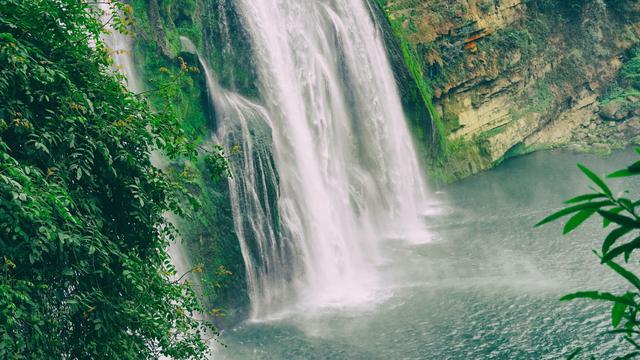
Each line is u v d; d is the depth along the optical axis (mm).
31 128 10445
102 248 11273
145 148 12547
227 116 30234
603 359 23328
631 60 60500
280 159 32531
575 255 32625
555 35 57562
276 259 30500
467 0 50125
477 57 50656
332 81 38188
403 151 43125
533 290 29000
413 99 44031
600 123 57656
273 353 25109
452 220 39812
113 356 11383
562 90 57062
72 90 11117
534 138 55000
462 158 49156
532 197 42688
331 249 33906
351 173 39344
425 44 47656
